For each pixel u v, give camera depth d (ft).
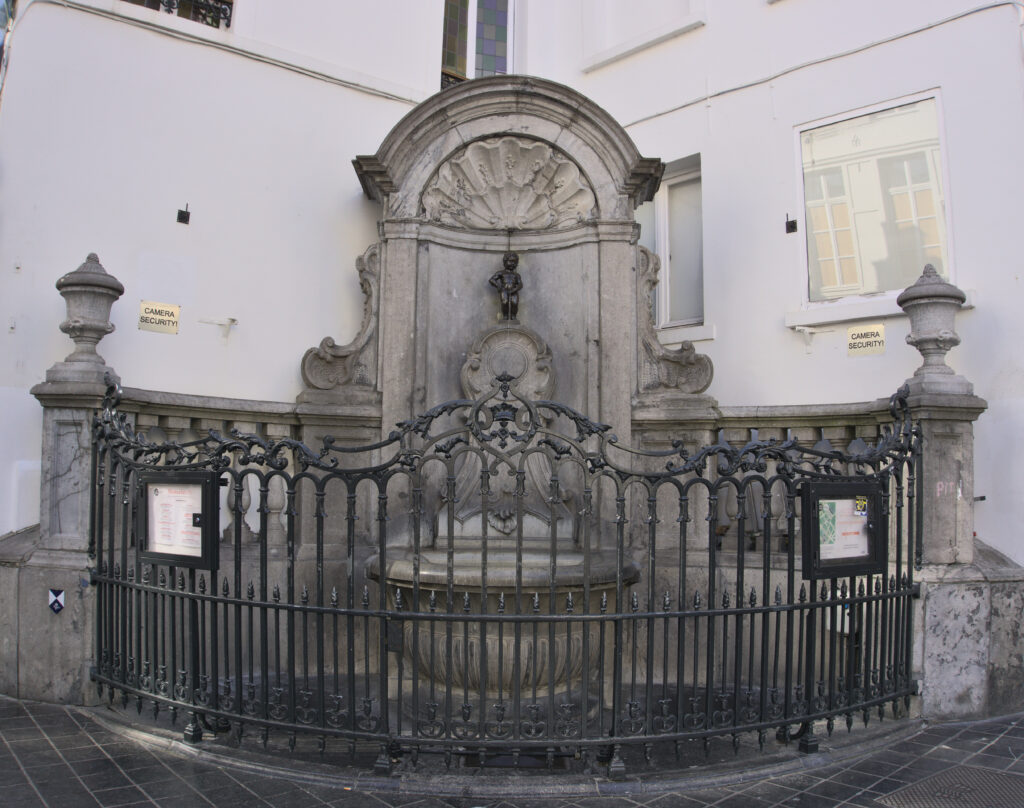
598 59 28.12
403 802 12.53
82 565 16.79
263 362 21.90
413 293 21.31
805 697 14.69
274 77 22.68
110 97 20.36
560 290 22.15
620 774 13.20
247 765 13.62
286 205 22.59
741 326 24.14
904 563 17.58
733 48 25.07
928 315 17.63
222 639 19.33
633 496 20.81
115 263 20.03
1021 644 17.11
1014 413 18.99
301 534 20.30
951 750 14.88
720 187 24.99
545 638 16.75
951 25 21.06
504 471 21.26
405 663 18.53
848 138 22.70
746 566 19.66
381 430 20.98
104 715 15.85
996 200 19.97
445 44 27.14
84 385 16.85
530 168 22.24
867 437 19.03
